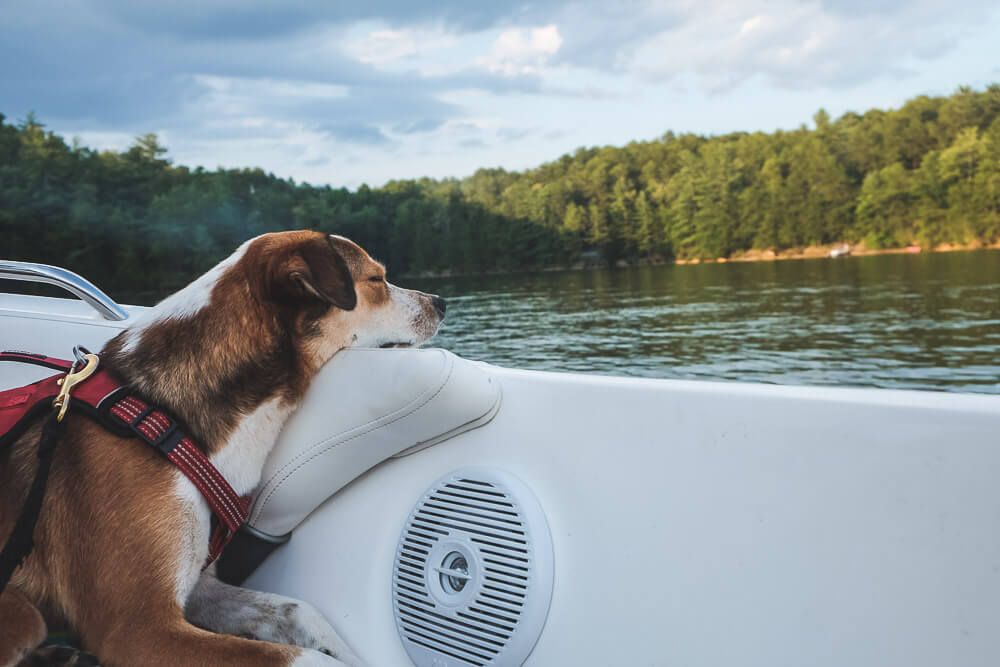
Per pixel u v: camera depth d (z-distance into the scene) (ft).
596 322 95.25
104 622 4.76
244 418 5.18
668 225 263.70
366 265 6.55
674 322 92.89
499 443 4.98
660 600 4.13
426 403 4.95
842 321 86.84
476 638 4.53
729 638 3.90
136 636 4.66
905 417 3.73
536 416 4.92
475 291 171.22
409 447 5.24
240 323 5.28
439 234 268.21
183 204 230.89
